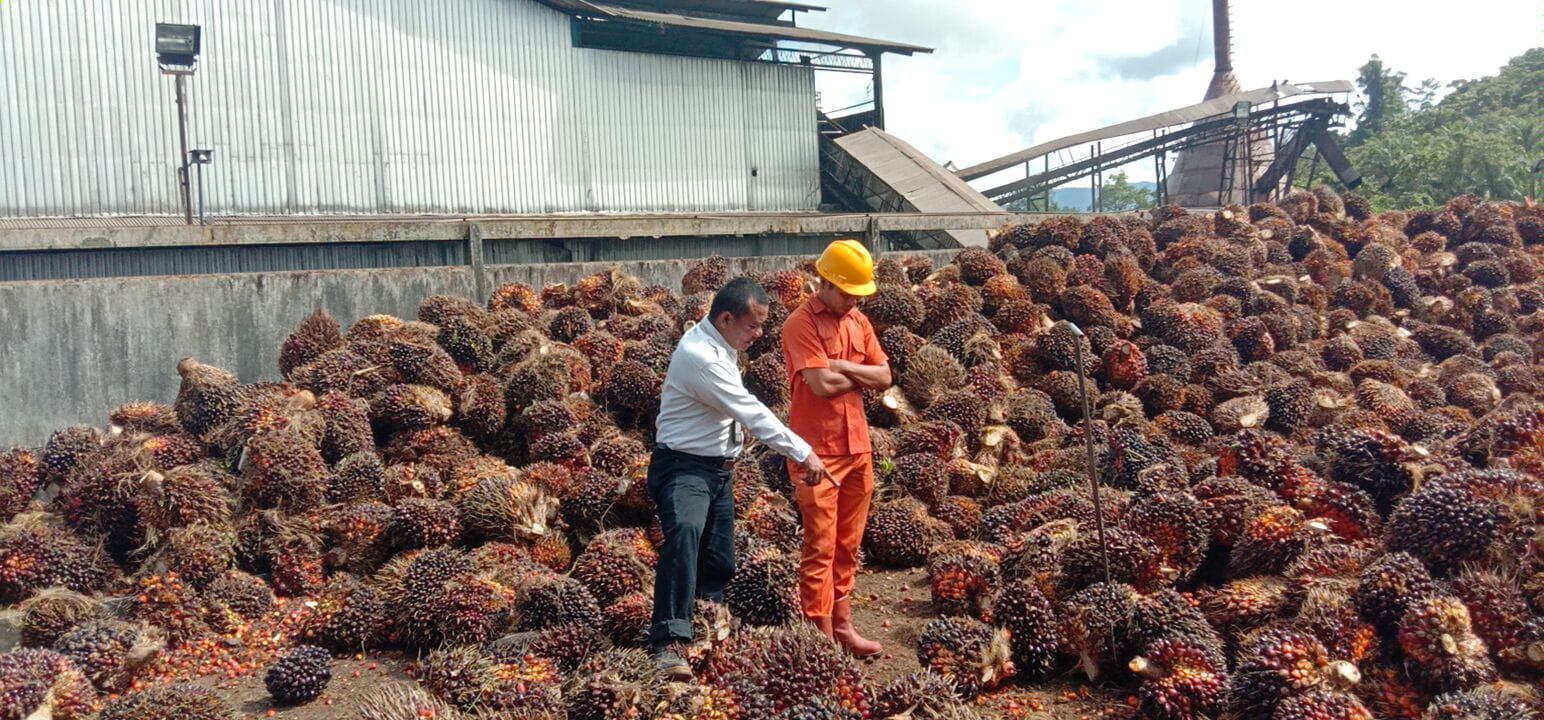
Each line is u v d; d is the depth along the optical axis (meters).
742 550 6.76
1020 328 10.99
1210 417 9.78
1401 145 56.22
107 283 9.30
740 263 12.69
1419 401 10.59
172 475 7.28
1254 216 15.42
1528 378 11.30
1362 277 14.50
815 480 5.55
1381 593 5.14
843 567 5.96
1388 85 73.69
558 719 4.98
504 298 10.88
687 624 5.37
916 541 7.53
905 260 13.34
